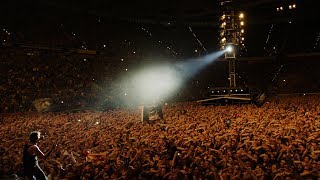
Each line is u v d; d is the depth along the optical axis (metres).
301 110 20.06
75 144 12.96
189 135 13.10
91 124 19.75
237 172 8.23
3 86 35.59
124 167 9.22
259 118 17.38
